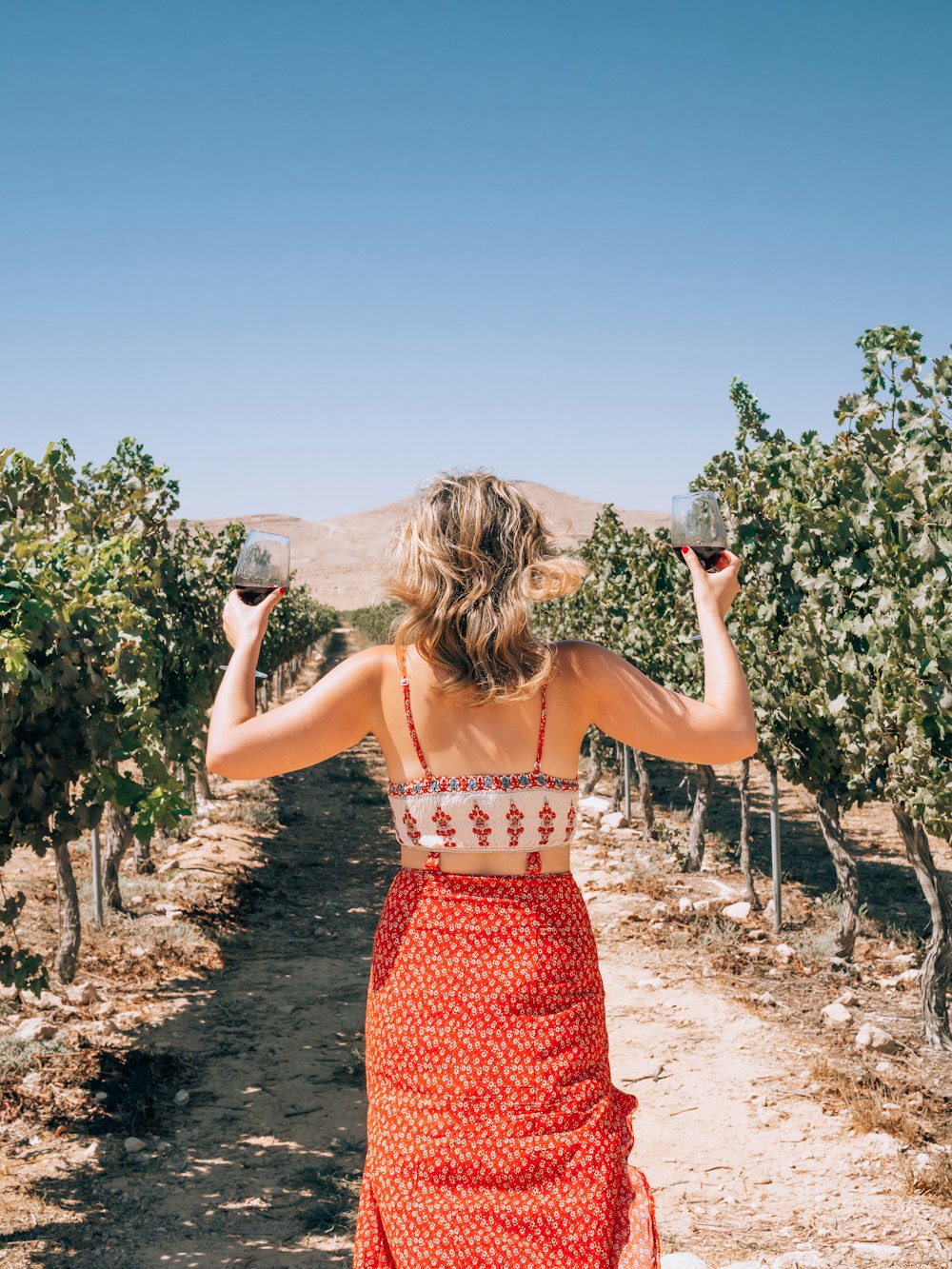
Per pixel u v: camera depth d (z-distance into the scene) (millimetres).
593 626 15773
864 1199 5234
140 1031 7895
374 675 1667
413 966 1559
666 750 1676
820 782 8875
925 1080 6742
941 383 7332
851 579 7930
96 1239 5160
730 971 8984
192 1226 5305
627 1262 1419
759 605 9219
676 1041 7492
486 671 1595
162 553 11391
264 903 11945
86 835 13836
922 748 6816
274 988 9102
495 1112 1490
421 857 1615
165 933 10109
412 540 1645
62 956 8453
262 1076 7262
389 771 1688
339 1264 4984
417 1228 1464
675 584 12828
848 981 8758
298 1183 5793
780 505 8781
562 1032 1527
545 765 1631
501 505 1651
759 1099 6480
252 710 1696
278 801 18234
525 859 1595
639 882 11867
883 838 14492
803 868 12719
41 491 9273
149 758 7176
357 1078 7270
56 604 6578
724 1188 5453
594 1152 1492
